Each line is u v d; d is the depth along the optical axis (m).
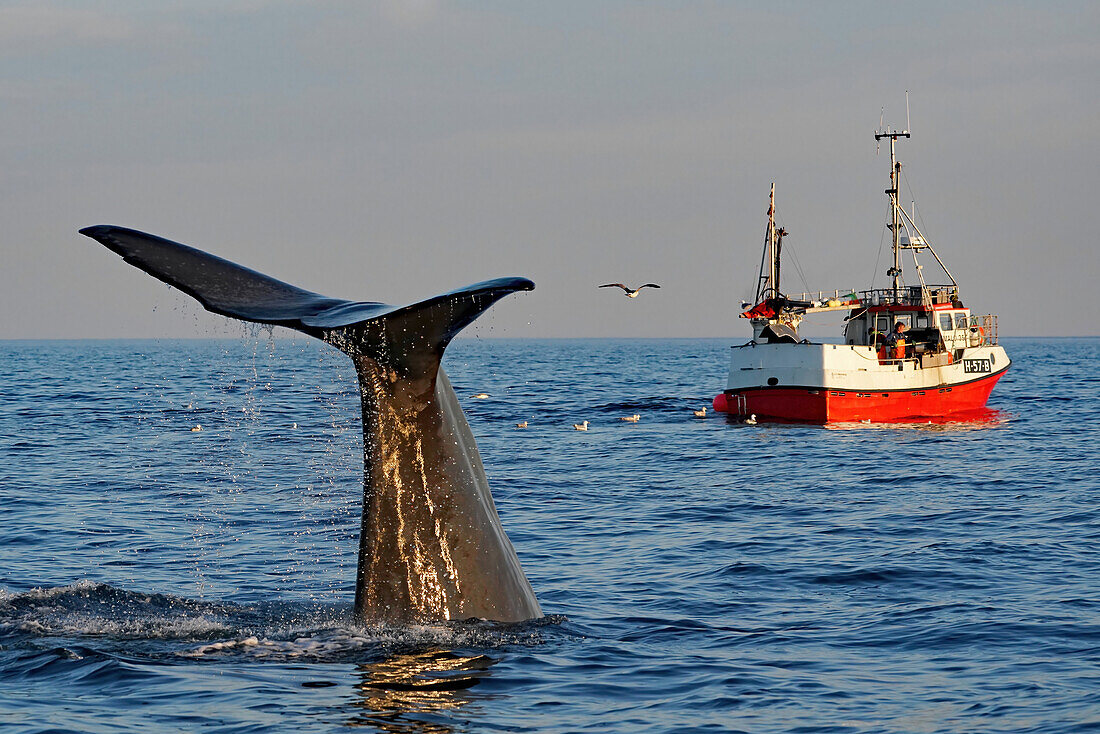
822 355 98.81
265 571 33.56
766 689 22.09
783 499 53.44
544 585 32.38
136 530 41.25
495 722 19.06
